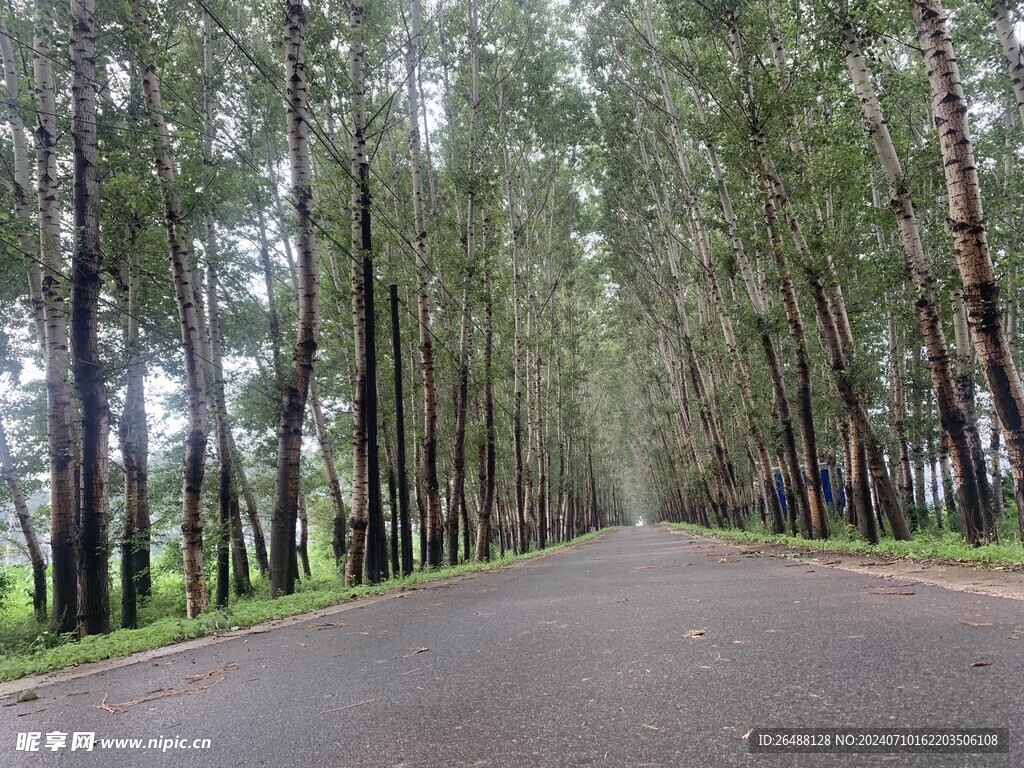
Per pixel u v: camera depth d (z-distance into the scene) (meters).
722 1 12.86
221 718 3.27
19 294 15.16
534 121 25.78
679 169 21.27
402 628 6.16
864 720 2.32
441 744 2.53
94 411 9.35
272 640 6.29
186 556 11.36
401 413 16.17
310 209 12.12
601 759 2.20
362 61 14.89
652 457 61.81
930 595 5.14
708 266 20.55
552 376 37.34
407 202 23.20
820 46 11.19
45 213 10.42
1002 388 7.46
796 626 4.27
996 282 7.52
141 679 4.79
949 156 7.68
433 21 21.64
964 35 12.22
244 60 17.30
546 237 32.16
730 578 8.09
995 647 3.18
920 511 19.94
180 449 18.75
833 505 24.70
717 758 2.11
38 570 17.25
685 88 22.42
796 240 12.77
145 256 15.51
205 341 17.11
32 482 17.83
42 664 6.25
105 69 12.10
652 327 36.56
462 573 16.16
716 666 3.38
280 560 11.49
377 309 21.05
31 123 11.27
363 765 2.36
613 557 16.77
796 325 14.56
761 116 12.93
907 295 12.84
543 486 31.20
